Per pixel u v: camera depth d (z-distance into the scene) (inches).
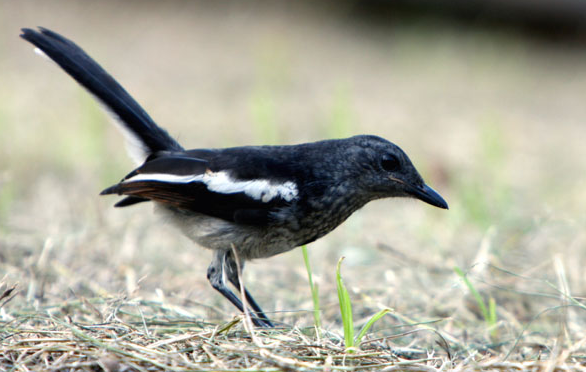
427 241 490.3
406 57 1171.9
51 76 929.5
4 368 238.2
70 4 1229.1
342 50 1182.9
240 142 709.3
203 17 1263.5
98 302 338.0
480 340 332.2
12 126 695.1
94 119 635.5
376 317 276.4
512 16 1277.1
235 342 267.6
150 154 366.9
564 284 326.3
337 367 244.2
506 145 769.6
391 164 345.4
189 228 347.9
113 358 240.2
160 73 974.4
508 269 431.5
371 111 875.4
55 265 388.8
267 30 1221.1
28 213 503.5
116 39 1090.7
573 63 1220.5
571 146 819.4
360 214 540.7
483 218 525.7
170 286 386.0
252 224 332.5
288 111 847.1
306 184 333.1
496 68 1160.2
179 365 240.1
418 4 1311.5
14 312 304.5
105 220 477.7
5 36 1039.6
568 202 603.2
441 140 777.6
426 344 324.2
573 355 276.7
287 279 418.3
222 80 975.0
